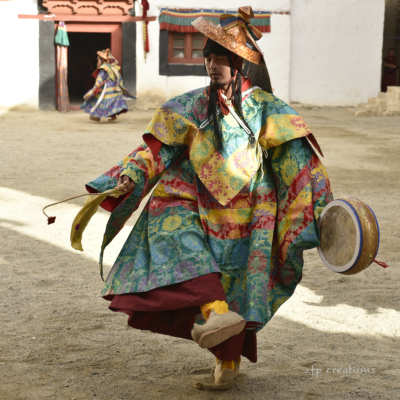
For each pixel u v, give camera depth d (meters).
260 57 2.69
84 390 2.80
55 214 6.75
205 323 2.44
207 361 3.20
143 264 2.65
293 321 3.81
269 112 2.75
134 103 21.44
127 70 21.20
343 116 20.06
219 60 2.66
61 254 5.27
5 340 3.40
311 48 22.38
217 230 2.71
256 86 2.86
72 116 19.28
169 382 2.92
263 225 2.71
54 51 20.69
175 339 3.51
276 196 2.80
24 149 11.87
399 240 5.87
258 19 21.67
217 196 2.68
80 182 8.64
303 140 2.77
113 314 3.88
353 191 8.31
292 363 3.17
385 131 15.78
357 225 2.48
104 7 20.73
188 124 2.71
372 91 22.89
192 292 2.48
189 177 2.78
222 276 2.69
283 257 2.76
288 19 21.80
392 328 3.71
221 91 2.71
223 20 2.71
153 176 2.70
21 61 20.50
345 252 2.57
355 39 22.52
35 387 2.82
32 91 20.73
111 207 2.77
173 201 2.74
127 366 3.10
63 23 20.23
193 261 2.53
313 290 4.44
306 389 2.85
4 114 19.47
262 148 2.78
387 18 28.69
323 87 22.67
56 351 3.27
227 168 2.69
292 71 22.45
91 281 4.57
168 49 21.42
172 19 20.98
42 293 4.25
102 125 16.59
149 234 2.69
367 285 4.56
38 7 20.42
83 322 3.72
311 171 2.77
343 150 12.32
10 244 5.54
